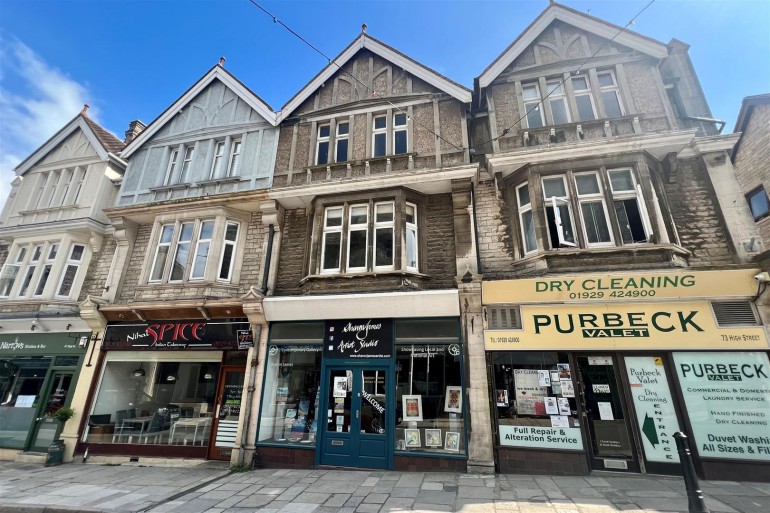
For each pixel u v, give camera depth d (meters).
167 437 8.95
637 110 8.38
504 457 6.90
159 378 9.47
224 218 10.05
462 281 7.77
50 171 12.56
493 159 8.34
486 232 8.58
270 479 6.91
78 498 6.02
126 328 9.75
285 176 10.11
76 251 11.34
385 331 8.04
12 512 5.66
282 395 8.45
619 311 7.07
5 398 10.04
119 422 9.27
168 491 6.34
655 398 6.71
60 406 9.62
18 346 10.34
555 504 5.14
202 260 9.97
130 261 10.73
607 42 9.02
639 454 6.53
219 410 8.80
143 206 10.50
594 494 5.50
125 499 5.94
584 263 7.48
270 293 9.13
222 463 8.34
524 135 8.56
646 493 5.47
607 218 7.76
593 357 7.17
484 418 7.00
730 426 6.30
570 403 6.95
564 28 9.45
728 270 6.79
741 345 6.49
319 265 8.88
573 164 8.11
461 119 9.38
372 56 10.76
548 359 7.26
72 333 10.10
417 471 7.10
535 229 7.84
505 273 8.00
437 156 9.11
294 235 9.84
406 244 8.69
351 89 10.55
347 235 8.98
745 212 7.42
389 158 9.33
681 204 7.91
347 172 9.55
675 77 9.06
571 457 6.67
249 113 11.30
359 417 7.71
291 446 7.92
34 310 10.48
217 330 9.12
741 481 6.03
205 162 10.99
